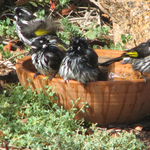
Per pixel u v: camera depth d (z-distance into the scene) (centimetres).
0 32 1466
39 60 955
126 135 813
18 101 908
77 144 771
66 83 845
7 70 1265
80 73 848
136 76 1048
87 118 905
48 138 781
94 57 884
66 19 1412
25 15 1313
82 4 1752
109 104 854
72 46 866
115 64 1055
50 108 924
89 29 1455
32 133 795
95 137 814
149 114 1004
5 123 844
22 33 1292
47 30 1271
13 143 777
